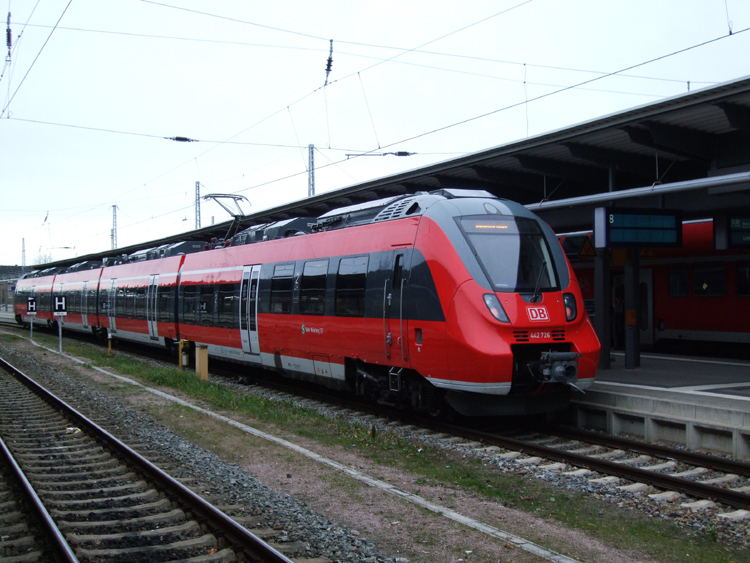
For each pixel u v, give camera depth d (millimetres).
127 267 26516
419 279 10195
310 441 9789
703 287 17531
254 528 6121
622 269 19844
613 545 5812
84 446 9938
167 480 7367
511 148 12109
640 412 9820
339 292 12328
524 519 6430
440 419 11211
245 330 16219
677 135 11039
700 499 7016
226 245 18422
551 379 9352
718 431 8812
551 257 10242
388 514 6504
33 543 5910
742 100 9195
